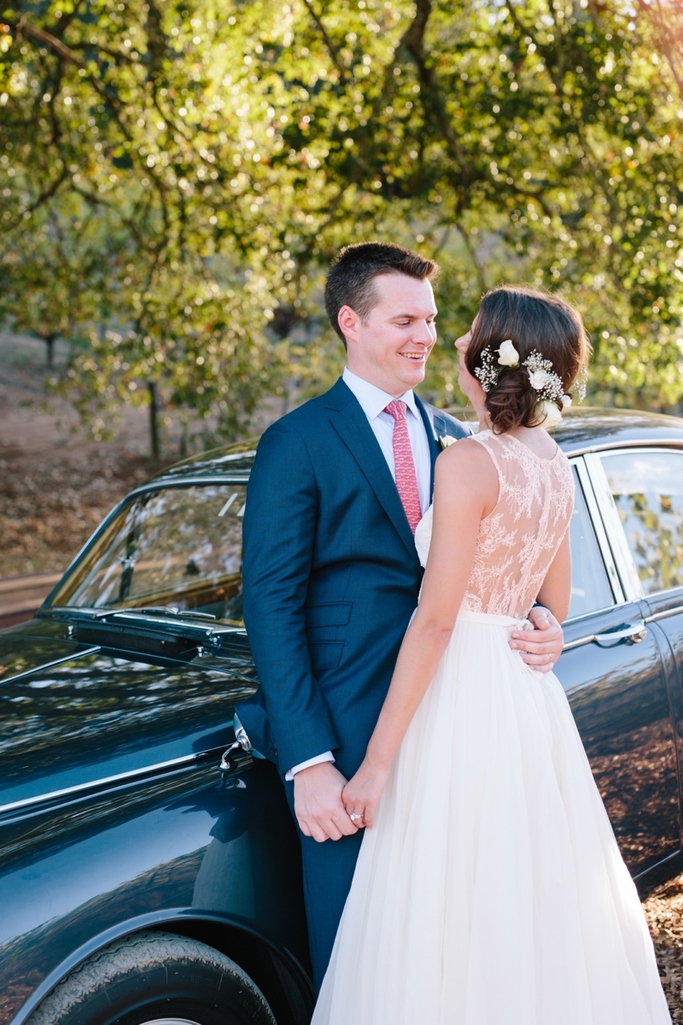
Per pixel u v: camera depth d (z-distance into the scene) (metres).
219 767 1.93
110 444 19.70
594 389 10.29
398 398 2.13
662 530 2.96
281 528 1.89
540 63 9.39
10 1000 1.53
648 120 8.41
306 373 12.54
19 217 10.34
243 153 9.43
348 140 9.23
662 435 3.13
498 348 1.80
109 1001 1.60
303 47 9.92
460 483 1.73
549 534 1.89
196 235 9.91
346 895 1.87
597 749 2.44
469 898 1.79
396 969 1.76
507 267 10.93
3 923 1.58
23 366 24.34
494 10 9.00
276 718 1.80
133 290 10.89
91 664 2.34
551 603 2.17
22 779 1.82
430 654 1.74
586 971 1.81
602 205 8.78
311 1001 1.97
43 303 11.90
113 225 11.48
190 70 9.09
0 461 17.73
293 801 1.89
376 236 9.98
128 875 1.70
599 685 2.48
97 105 10.27
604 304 8.91
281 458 1.94
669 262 8.12
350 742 1.88
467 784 1.83
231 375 10.75
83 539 14.73
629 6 7.63
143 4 9.20
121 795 1.83
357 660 1.93
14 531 14.63
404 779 1.86
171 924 1.78
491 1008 1.72
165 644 2.38
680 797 2.72
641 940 1.97
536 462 1.83
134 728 1.98
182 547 2.72
